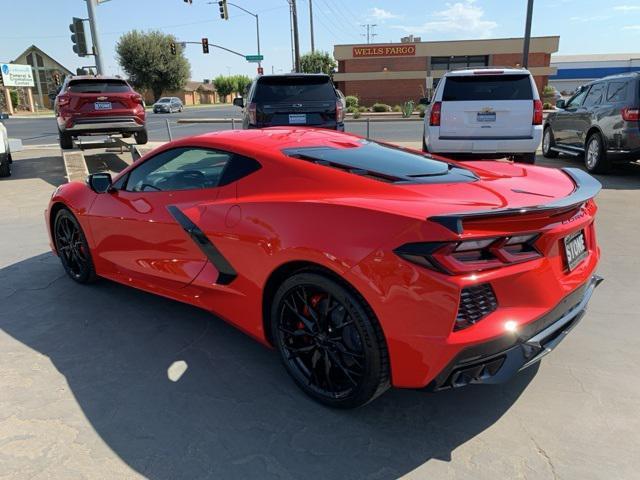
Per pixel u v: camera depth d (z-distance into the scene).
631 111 8.51
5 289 4.34
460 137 8.11
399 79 46.94
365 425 2.57
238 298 2.99
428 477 2.21
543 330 2.42
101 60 16.09
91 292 4.27
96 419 2.61
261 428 2.54
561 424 2.55
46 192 8.92
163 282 3.54
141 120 11.86
